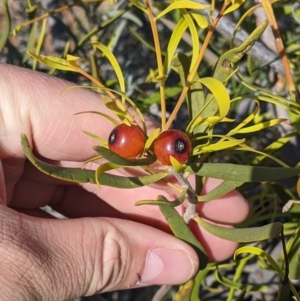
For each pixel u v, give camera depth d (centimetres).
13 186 21
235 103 24
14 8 36
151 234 17
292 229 18
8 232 15
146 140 11
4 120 19
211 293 26
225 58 12
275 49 20
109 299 30
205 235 20
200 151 12
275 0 13
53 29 34
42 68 28
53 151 20
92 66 21
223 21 18
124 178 12
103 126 20
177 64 13
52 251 15
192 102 13
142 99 26
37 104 20
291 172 11
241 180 12
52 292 15
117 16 22
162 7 25
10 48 27
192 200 13
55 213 27
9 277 14
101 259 16
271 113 24
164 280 17
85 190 22
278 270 13
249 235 12
